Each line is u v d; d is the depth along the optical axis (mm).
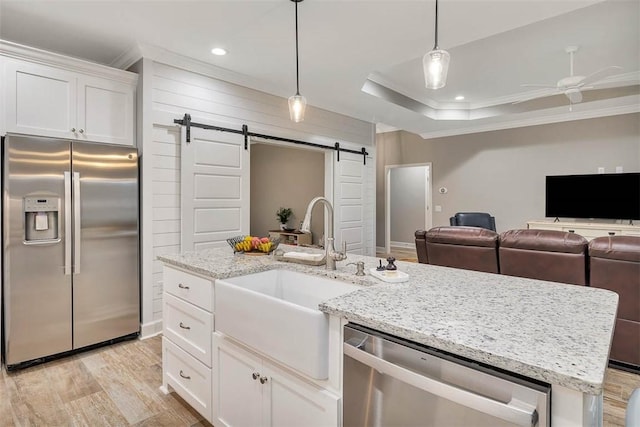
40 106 2693
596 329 1018
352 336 1158
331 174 5277
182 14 2617
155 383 2400
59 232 2697
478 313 1158
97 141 2977
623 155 5219
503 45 3549
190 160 3465
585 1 2404
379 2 2439
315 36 2953
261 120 4172
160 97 3285
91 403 2170
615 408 2098
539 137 5910
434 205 7156
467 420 891
